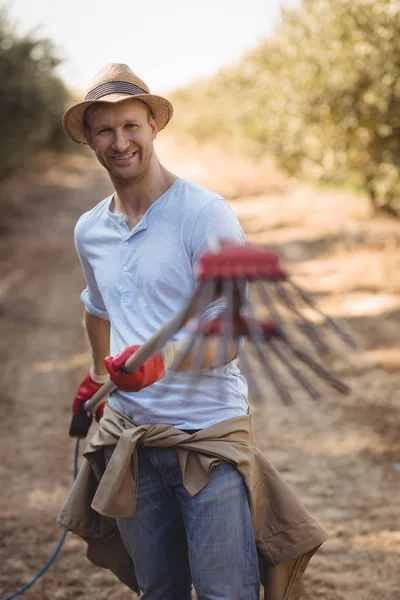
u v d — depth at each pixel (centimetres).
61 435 1172
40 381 1448
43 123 3700
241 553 438
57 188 4959
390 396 1259
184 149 7469
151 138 449
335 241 2642
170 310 440
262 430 1144
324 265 2319
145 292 443
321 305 1864
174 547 473
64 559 807
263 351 250
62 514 505
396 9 2134
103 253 462
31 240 3228
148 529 466
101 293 470
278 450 1070
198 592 446
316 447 1075
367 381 1340
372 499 916
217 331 269
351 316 1762
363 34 2230
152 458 451
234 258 275
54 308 2070
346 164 2633
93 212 476
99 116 435
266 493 462
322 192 3700
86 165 6375
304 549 459
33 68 3500
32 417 1252
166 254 437
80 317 1967
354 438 1098
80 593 740
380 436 1100
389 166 2456
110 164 441
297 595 477
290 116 2856
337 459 1032
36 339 1761
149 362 391
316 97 2412
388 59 2198
